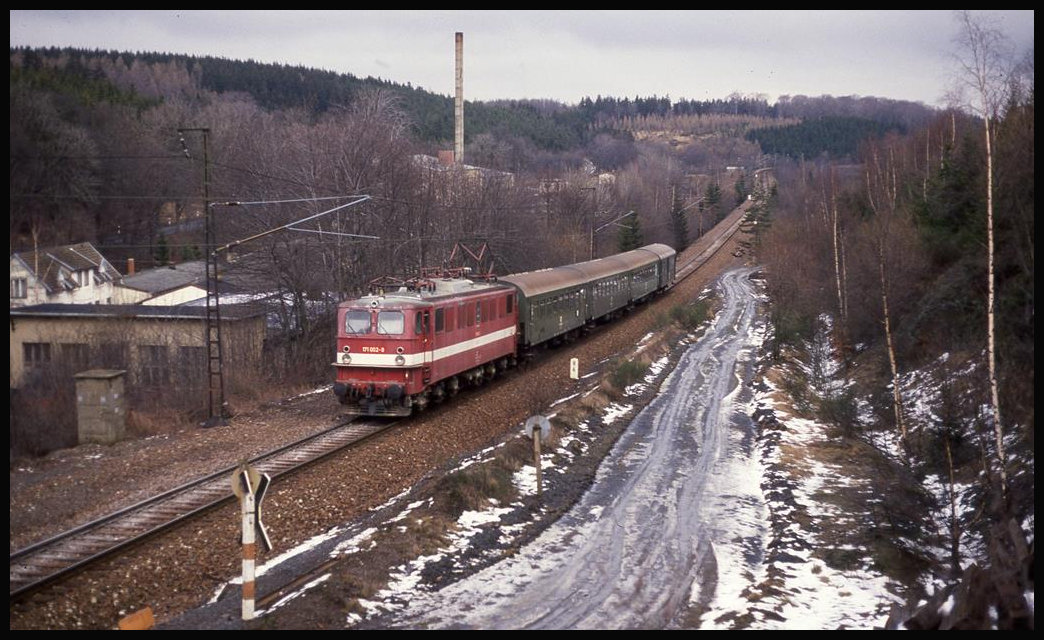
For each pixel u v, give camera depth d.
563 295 38.97
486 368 30.53
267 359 34.50
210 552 13.81
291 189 38.97
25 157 34.44
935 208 32.75
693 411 28.66
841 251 40.56
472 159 99.50
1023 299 21.97
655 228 97.44
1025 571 12.48
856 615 12.41
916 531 16.67
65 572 12.36
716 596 13.14
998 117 22.45
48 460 19.69
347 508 16.73
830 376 35.78
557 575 13.80
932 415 23.83
